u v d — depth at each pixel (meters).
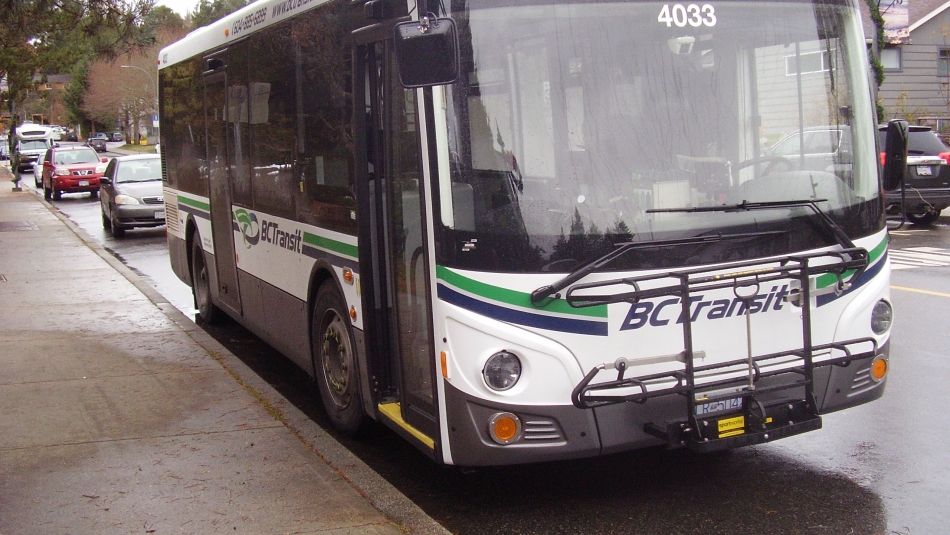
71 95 94.38
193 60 10.44
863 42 5.68
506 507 5.55
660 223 4.92
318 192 6.73
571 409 4.84
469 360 4.86
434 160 4.90
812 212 5.16
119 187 22.28
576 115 4.91
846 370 5.40
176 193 11.66
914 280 12.44
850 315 5.35
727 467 6.02
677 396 5.00
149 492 5.49
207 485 5.58
